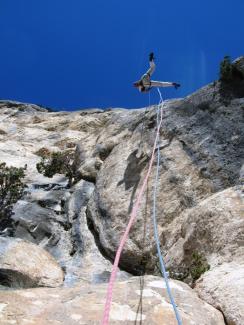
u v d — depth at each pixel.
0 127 25.09
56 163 15.46
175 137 11.51
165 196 10.12
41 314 4.80
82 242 10.69
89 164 13.80
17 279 8.21
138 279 5.97
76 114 26.41
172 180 10.39
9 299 5.04
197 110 11.94
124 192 10.93
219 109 11.51
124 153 12.45
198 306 5.36
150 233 9.52
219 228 7.82
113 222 10.34
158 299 5.32
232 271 6.14
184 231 8.80
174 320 4.90
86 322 4.70
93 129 23.88
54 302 5.13
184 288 5.84
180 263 8.21
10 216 11.30
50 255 9.45
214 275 6.17
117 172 11.77
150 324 4.78
